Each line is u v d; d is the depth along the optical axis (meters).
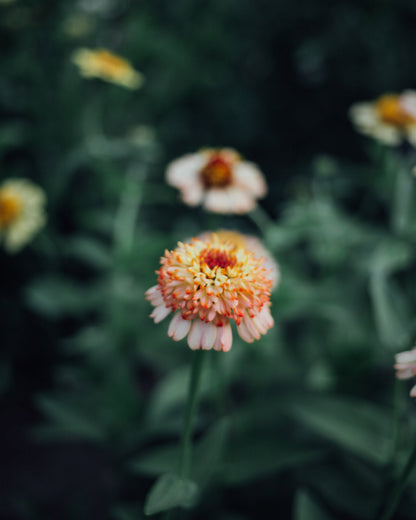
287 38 0.90
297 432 0.45
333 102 0.89
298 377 0.49
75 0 0.76
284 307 0.45
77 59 0.63
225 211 0.47
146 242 0.53
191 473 0.36
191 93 0.87
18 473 0.57
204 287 0.27
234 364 0.46
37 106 0.70
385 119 0.56
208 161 0.48
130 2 0.83
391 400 0.47
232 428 0.42
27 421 0.62
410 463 0.30
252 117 0.89
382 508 0.38
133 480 0.45
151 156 0.62
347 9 0.86
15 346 0.63
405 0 0.83
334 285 0.52
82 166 0.68
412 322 0.41
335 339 0.47
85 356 0.63
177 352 0.51
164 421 0.45
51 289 0.56
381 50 0.83
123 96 0.73
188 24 0.86
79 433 0.44
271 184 0.85
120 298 0.53
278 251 0.52
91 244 0.55
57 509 0.51
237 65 0.92
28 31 0.72
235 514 0.43
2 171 0.65
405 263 0.48
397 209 0.49
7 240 0.57
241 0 0.89
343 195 0.66
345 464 0.42
